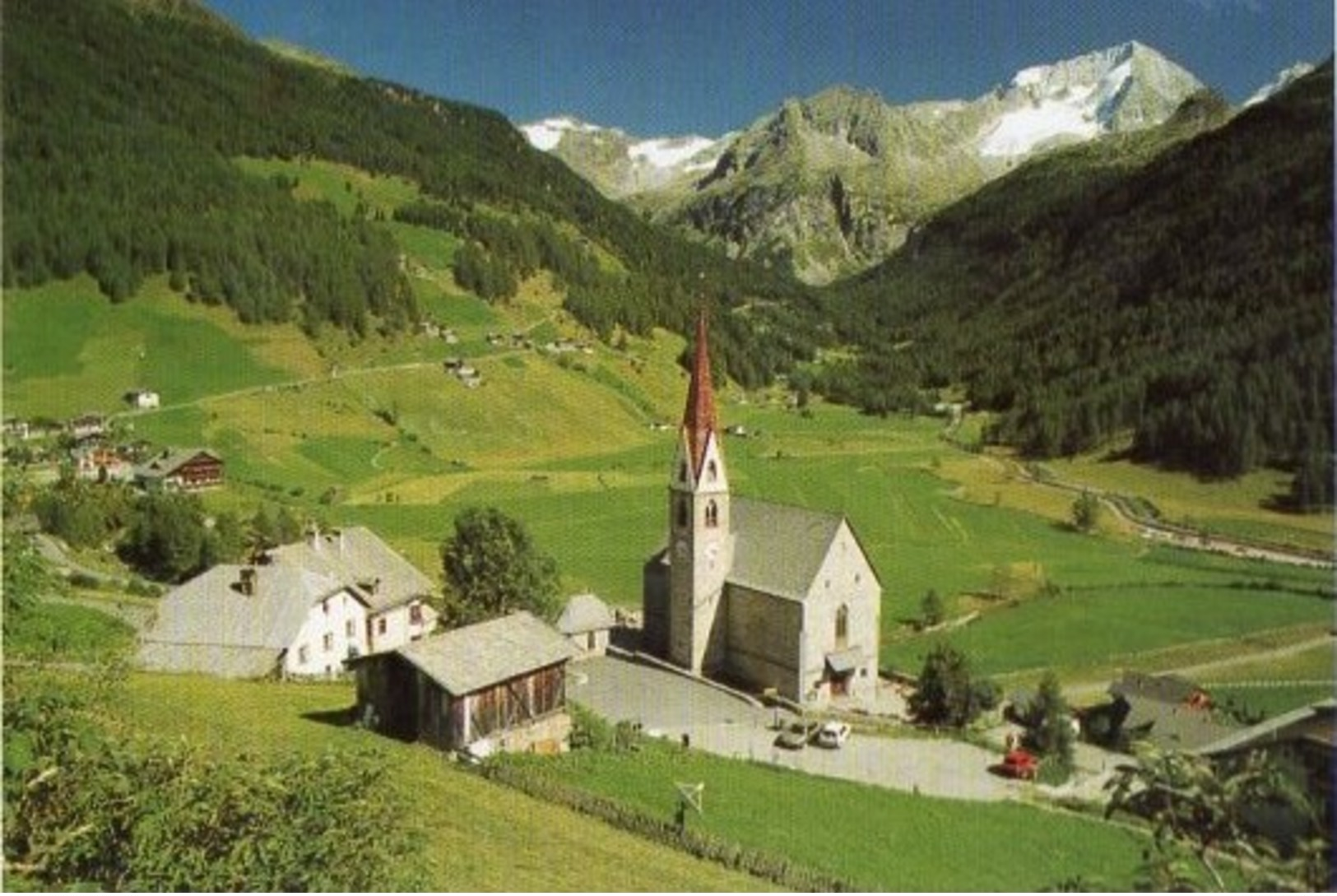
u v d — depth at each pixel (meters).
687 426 73.31
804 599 68.00
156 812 23.70
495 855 34.03
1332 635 51.81
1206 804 25.19
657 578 77.56
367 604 75.06
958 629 67.19
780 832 39.94
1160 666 52.44
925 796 44.94
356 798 24.56
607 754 49.78
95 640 35.97
